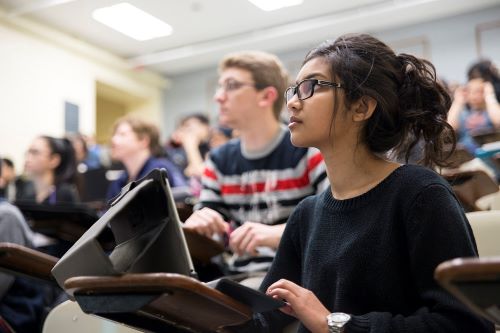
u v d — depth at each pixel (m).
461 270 0.57
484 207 2.08
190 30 7.27
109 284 0.79
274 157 1.87
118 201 0.93
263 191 1.86
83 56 7.60
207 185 1.96
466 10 6.86
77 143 5.26
